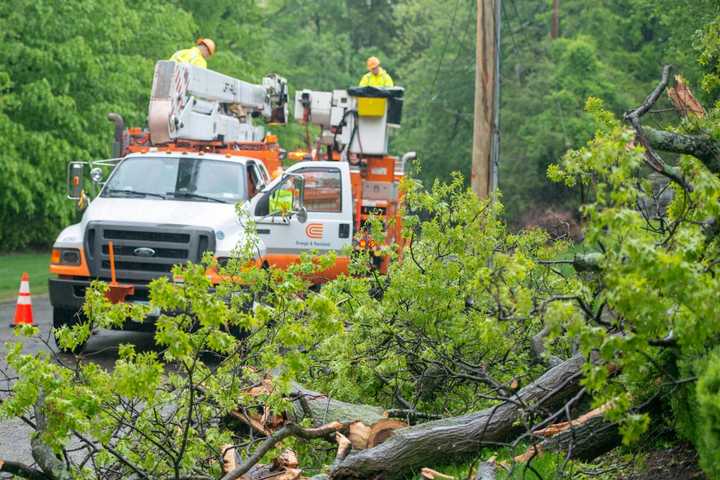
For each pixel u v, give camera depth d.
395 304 23.12
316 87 171.62
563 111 102.88
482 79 48.88
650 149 15.62
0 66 77.81
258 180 41.84
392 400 23.41
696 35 20.91
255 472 18.83
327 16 199.00
